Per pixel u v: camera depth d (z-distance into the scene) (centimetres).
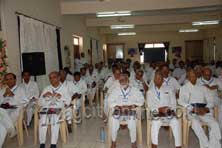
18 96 447
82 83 616
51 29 714
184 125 403
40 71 516
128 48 1720
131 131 401
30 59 506
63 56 828
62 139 439
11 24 510
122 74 448
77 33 1011
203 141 377
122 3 802
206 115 396
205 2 764
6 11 493
